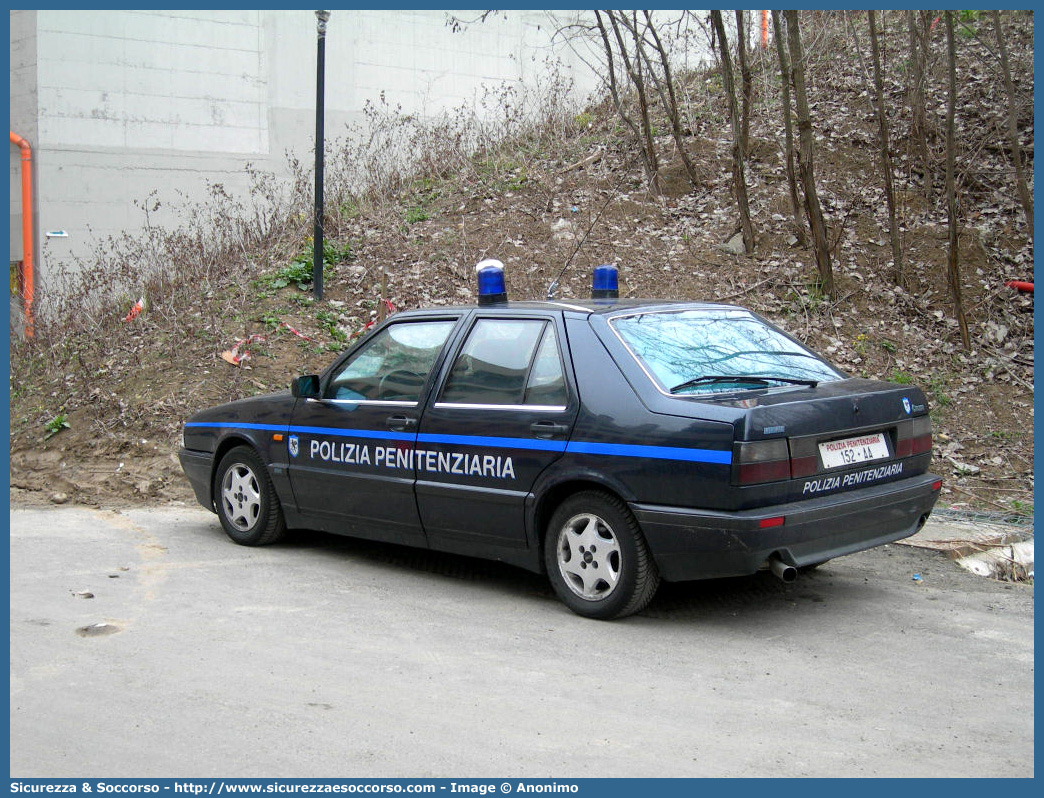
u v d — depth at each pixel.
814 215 11.05
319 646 4.91
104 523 7.70
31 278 14.91
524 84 18.69
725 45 11.72
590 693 4.31
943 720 4.04
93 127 16.30
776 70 15.51
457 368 5.95
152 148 16.86
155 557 6.68
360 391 6.41
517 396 5.61
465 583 6.13
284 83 18.12
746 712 4.11
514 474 5.51
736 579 6.18
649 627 5.24
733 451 4.71
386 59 19.02
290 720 4.01
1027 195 10.72
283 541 7.20
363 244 12.97
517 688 4.37
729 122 14.73
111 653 4.80
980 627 5.27
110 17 16.36
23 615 5.38
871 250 11.91
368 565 6.55
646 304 5.85
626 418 5.11
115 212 16.55
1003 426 9.30
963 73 14.52
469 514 5.75
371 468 6.20
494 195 13.96
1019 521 7.37
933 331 10.86
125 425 9.54
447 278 11.82
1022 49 14.27
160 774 3.54
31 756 3.70
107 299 12.42
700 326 5.80
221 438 7.16
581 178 14.09
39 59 15.80
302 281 12.15
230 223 14.30
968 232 12.05
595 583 5.30
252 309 11.48
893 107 14.24
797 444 4.88
